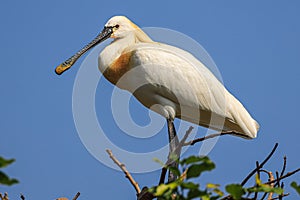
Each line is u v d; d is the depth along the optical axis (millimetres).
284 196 7418
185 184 5828
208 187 5934
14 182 5258
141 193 8352
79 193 8305
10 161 5188
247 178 7535
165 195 5871
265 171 8305
